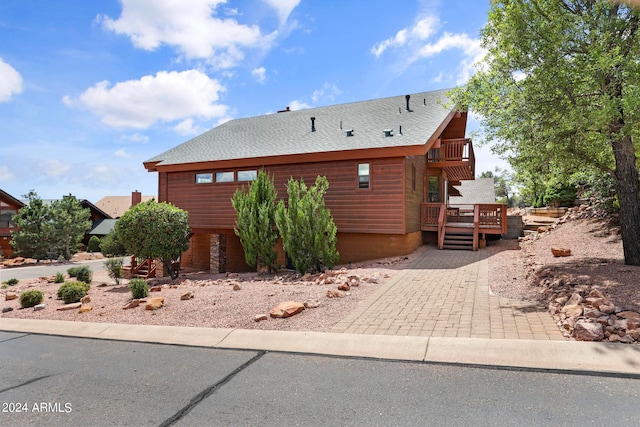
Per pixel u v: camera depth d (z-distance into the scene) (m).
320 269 10.54
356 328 5.00
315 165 13.54
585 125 6.36
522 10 6.75
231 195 15.22
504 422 2.63
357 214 12.81
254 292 7.67
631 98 5.53
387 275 8.82
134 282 8.18
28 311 7.34
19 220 23.06
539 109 6.66
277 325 5.36
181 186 16.55
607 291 5.35
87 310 7.00
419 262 10.81
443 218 14.32
